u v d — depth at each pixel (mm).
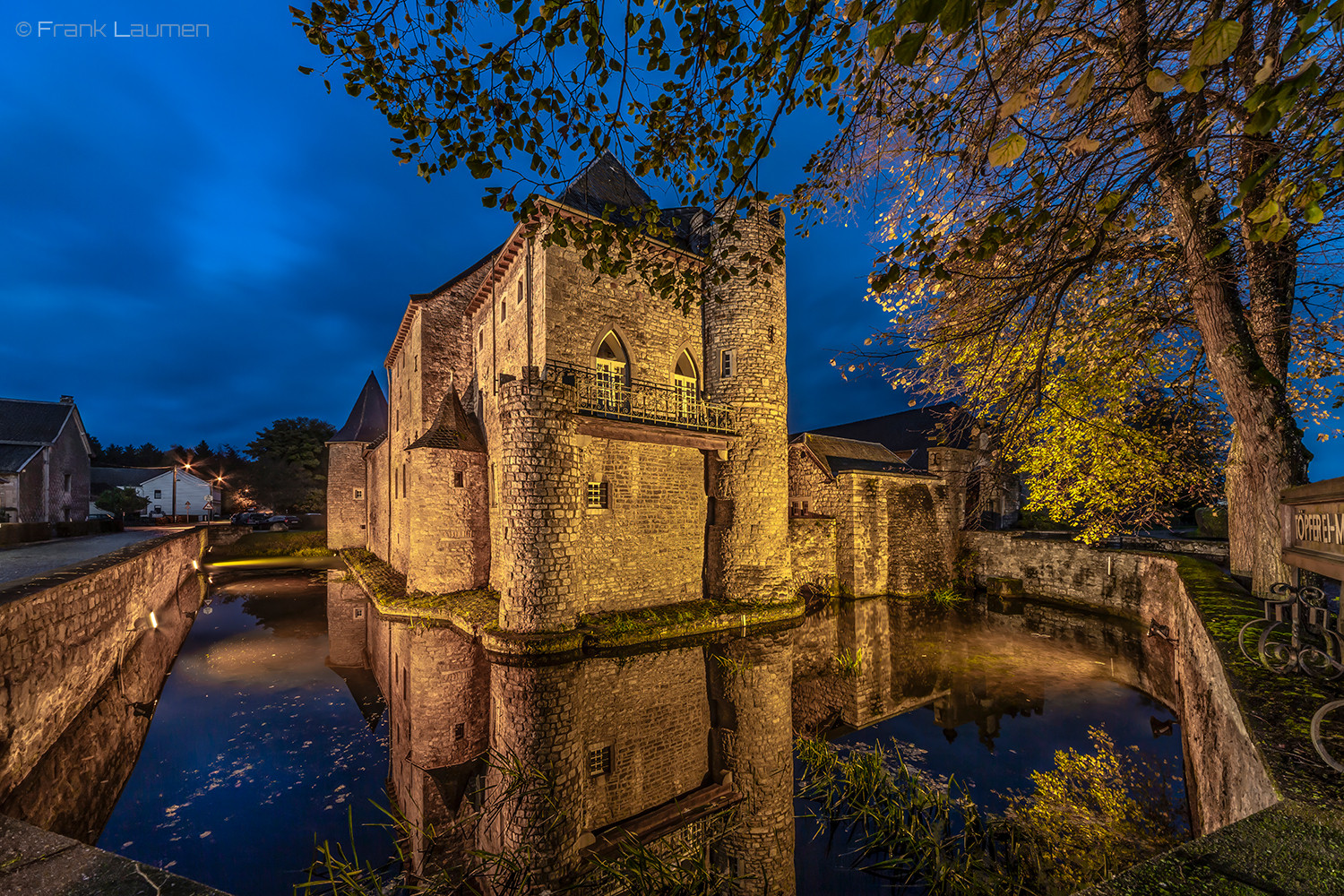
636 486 15430
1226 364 6566
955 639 14414
